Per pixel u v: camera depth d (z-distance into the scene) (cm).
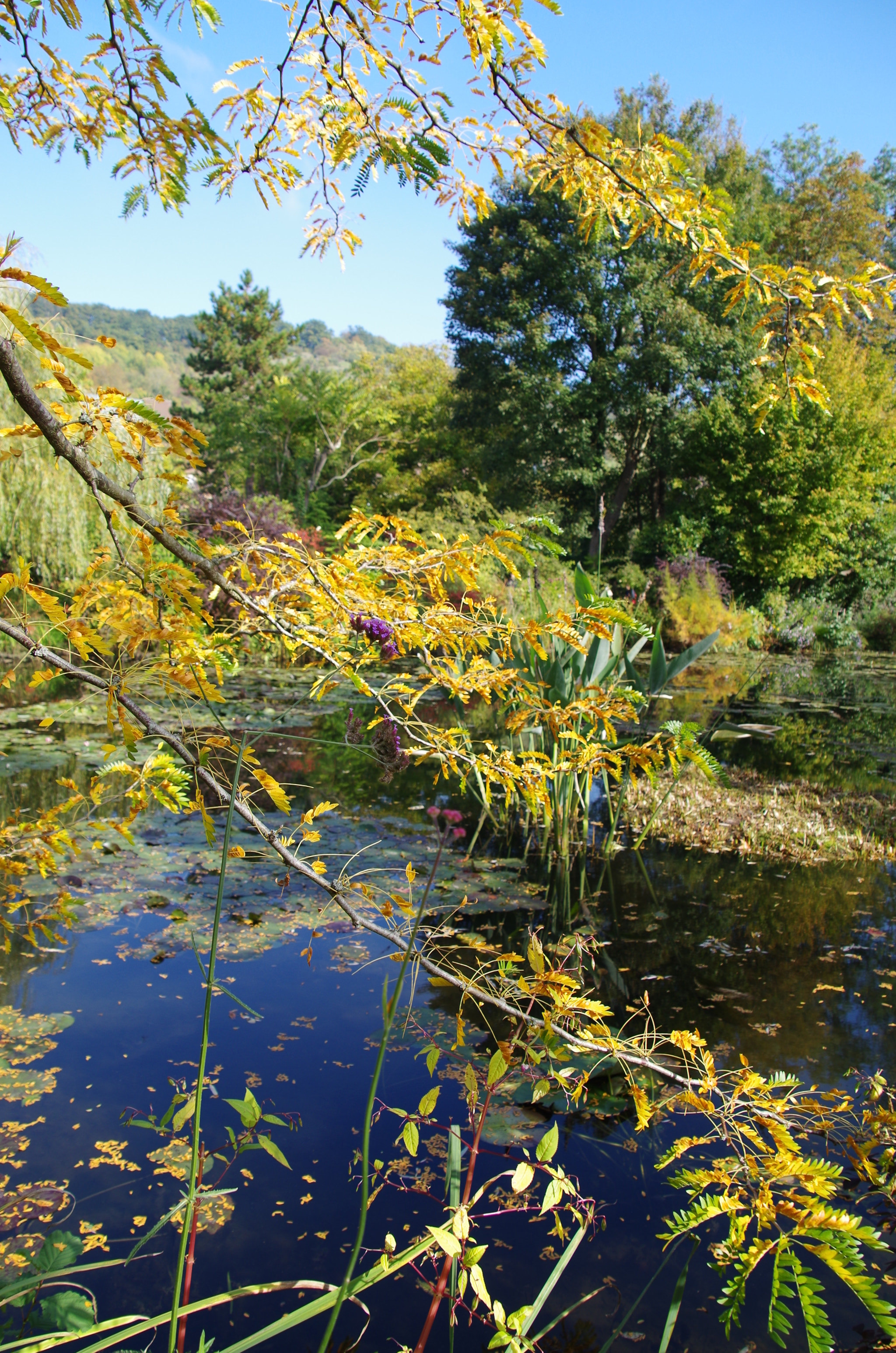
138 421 98
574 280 1866
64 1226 160
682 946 307
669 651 1412
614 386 1872
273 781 121
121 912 312
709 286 1822
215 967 273
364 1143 117
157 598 113
